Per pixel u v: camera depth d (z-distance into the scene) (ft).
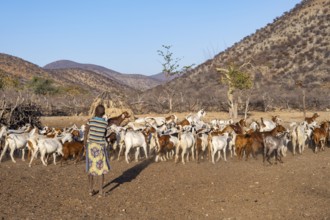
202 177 45.09
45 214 31.19
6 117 69.62
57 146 51.06
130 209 33.12
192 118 90.27
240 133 62.75
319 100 158.10
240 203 34.71
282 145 54.60
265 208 33.37
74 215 31.19
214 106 161.99
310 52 247.29
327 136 68.18
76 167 50.52
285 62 246.27
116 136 57.47
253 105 160.45
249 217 31.42
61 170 48.32
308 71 226.79
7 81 221.66
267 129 70.85
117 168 50.26
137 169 49.78
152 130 61.93
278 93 185.06
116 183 41.93
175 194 37.70
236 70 130.41
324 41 254.06
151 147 57.00
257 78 236.02
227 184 41.50
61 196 36.45
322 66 226.79
